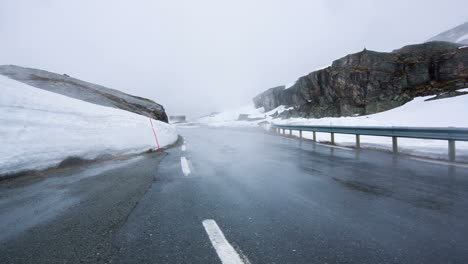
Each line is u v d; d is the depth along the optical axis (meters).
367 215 2.36
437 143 8.66
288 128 14.95
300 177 4.02
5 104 4.41
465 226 2.09
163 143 9.46
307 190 3.24
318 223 2.16
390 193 3.09
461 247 1.72
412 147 7.88
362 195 3.01
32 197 2.93
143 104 16.62
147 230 1.99
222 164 5.37
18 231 1.96
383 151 7.26
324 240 1.84
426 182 3.64
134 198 2.87
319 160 5.78
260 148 8.68
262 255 1.61
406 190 3.22
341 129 8.99
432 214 2.38
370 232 1.98
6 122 4.23
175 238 1.85
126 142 7.09
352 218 2.28
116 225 2.08
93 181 3.76
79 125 5.79
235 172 4.46
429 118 13.70
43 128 4.85
